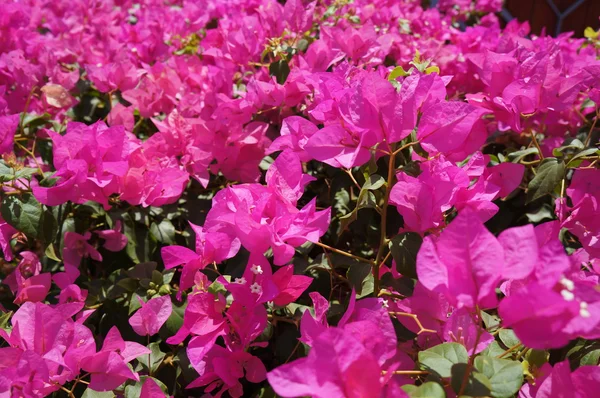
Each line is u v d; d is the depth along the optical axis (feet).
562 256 0.53
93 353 0.79
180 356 0.93
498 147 1.36
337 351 0.55
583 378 0.65
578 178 0.98
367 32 1.27
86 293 0.99
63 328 0.79
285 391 0.55
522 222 1.25
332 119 0.91
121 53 1.55
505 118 1.02
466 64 1.54
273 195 0.82
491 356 0.73
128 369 0.79
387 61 1.60
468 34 1.72
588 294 0.52
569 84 0.97
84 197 1.01
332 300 1.07
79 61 1.74
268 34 1.40
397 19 1.86
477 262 0.56
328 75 1.02
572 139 1.18
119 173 0.99
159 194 1.09
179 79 1.42
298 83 1.14
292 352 0.88
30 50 1.68
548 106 0.98
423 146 0.78
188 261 0.85
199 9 2.02
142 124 1.50
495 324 0.83
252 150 1.21
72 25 1.99
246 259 1.01
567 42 1.85
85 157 0.98
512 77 1.01
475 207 0.84
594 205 0.91
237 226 0.76
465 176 0.84
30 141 1.42
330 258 0.96
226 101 1.23
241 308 0.80
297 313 0.89
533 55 1.01
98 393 0.82
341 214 1.14
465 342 0.76
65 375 0.76
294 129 0.97
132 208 1.16
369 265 0.86
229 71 1.43
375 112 0.75
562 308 0.51
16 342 0.78
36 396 0.74
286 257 0.78
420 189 0.79
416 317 0.80
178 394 0.97
